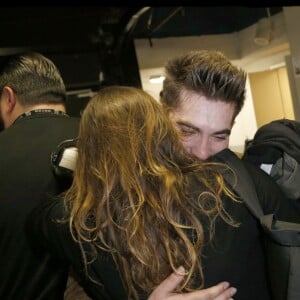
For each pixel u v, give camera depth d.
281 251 0.63
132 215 0.60
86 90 3.54
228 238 0.63
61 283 0.92
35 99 1.06
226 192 0.65
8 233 0.92
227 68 0.83
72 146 0.88
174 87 0.86
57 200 0.71
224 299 0.60
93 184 0.64
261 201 0.68
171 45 3.80
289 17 2.90
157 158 0.65
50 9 3.32
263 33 3.46
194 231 0.62
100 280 0.63
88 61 3.54
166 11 3.79
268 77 4.70
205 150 0.86
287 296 0.62
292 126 0.92
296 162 0.81
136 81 3.57
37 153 0.97
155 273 0.61
